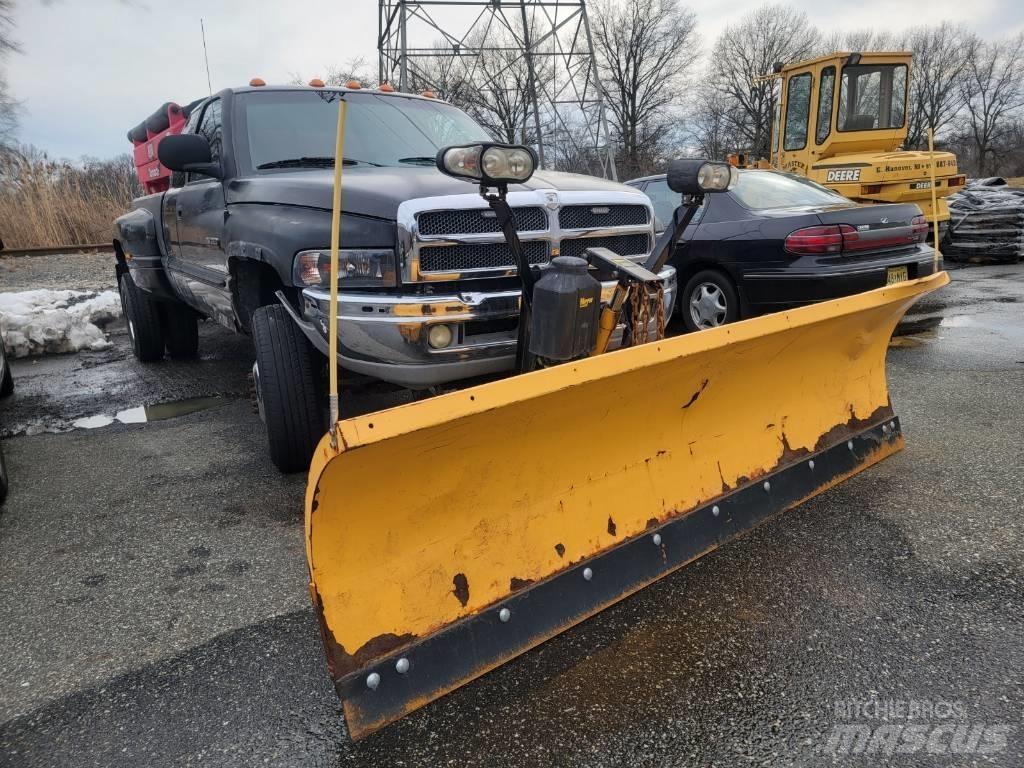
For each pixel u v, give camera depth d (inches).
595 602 92.1
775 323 103.8
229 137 164.9
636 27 2032.5
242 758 76.6
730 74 2253.9
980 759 73.0
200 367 257.4
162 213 215.6
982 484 133.4
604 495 96.8
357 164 163.0
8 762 76.7
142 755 77.3
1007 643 90.0
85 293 373.1
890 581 104.5
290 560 117.0
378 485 73.2
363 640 75.3
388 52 789.9
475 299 118.6
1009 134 2564.0
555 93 820.6
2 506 141.1
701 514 105.9
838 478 125.6
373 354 120.5
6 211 660.7
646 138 2079.2
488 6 762.8
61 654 94.5
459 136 185.8
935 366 222.7
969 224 474.6
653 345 89.8
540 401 79.4
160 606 104.9
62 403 215.9
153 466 160.2
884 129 398.6
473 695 85.4
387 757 76.4
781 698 82.7
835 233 218.8
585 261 106.8
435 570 81.2
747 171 266.2
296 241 127.6
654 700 83.4
